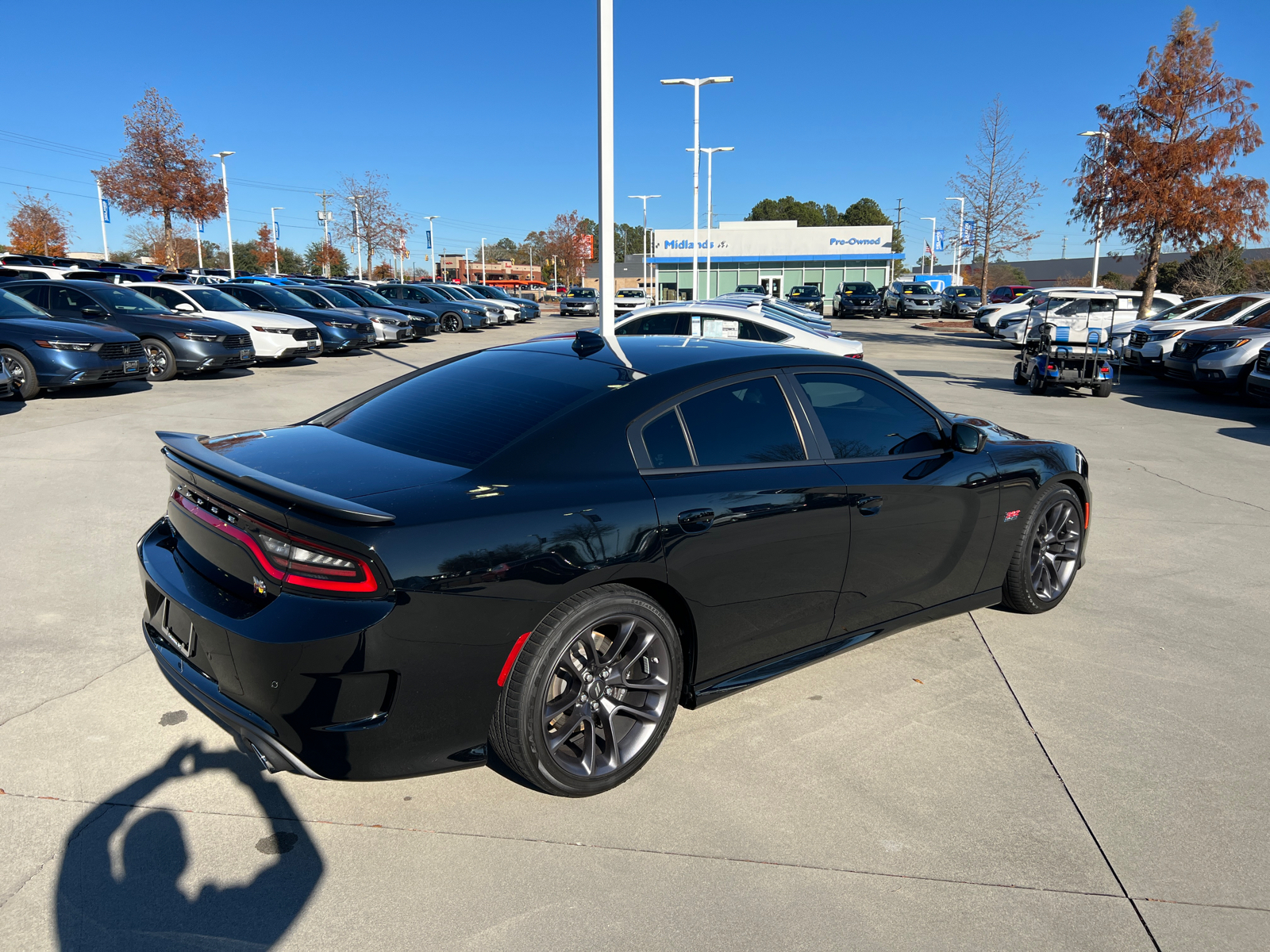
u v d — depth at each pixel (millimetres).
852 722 3369
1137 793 2922
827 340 11094
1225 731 3359
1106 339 13898
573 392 3010
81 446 7871
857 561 3414
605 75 9398
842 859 2545
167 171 31469
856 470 3393
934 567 3789
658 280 60750
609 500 2699
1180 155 20453
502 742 2621
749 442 3143
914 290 43719
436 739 2490
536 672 2564
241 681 2402
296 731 2348
